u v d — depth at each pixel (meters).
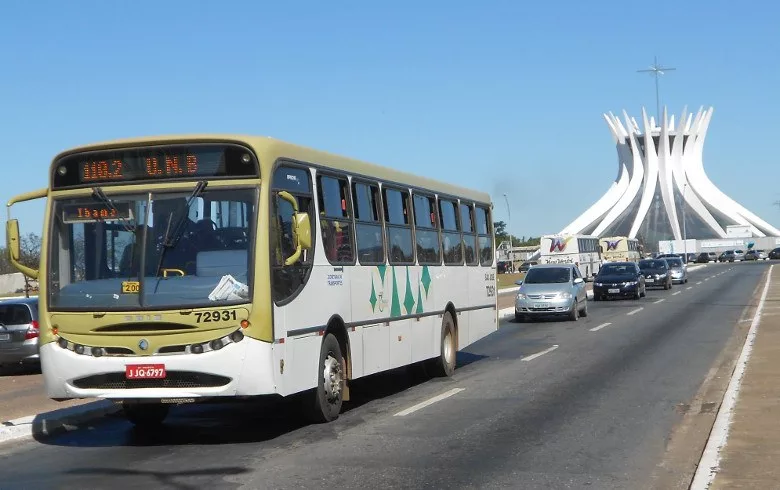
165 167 10.52
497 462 9.38
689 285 55.19
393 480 8.64
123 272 10.36
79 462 10.05
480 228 19.59
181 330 10.09
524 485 8.38
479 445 10.29
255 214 10.31
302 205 11.40
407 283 14.96
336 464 9.41
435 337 16.25
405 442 10.54
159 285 10.20
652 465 9.20
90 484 8.84
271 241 10.40
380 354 13.70
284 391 10.47
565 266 32.06
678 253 133.75
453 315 17.44
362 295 13.09
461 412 12.68
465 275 18.19
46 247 10.63
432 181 16.72
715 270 84.81
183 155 10.51
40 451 10.90
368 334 13.27
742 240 150.62
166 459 10.01
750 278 61.94
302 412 11.91
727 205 170.50
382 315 13.82
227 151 10.48
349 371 12.57
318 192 11.91
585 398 13.73
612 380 15.69
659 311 33.31
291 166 11.16
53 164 10.79
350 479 8.72
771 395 12.62
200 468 9.42
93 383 10.34
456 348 17.45
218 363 9.99
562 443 10.35
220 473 9.13
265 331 10.12
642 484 8.40
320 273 11.70
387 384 16.22
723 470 8.47
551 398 13.79
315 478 8.79
